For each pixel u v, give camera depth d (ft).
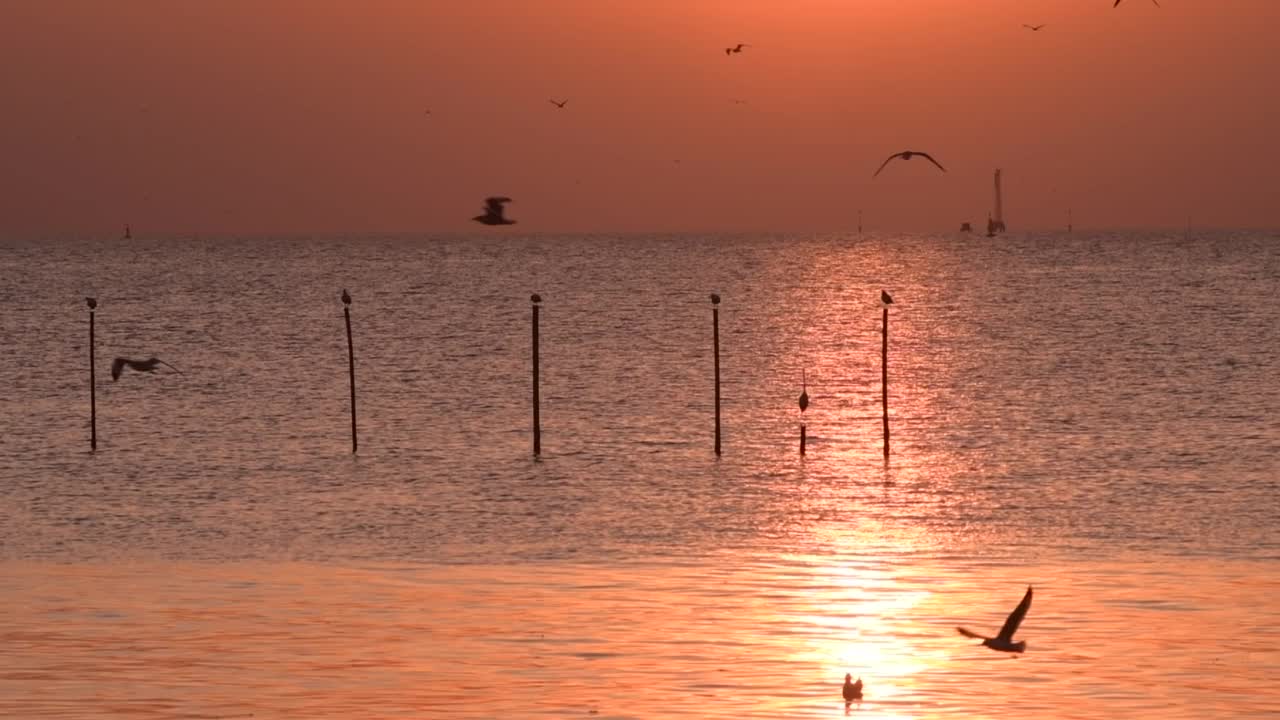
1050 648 163.94
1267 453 329.93
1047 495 280.10
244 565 214.69
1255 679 151.94
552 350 584.40
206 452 342.23
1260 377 477.77
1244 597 189.26
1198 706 143.84
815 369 521.65
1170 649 163.32
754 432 374.84
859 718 141.28
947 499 277.44
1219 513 258.98
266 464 324.80
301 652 162.09
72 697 145.69
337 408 419.74
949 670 156.04
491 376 496.64
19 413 409.49
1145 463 318.65
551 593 192.85
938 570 210.38
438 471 314.76
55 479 304.09
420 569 211.82
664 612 181.57
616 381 485.15
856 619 177.88
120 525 251.60
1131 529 244.83
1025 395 444.96
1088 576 204.85
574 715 141.49
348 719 139.95
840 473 310.04
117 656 160.04
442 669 155.94
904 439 361.92
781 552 225.76
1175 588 195.42
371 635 169.27
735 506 270.87
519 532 244.63
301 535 241.96
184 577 204.74
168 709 142.20
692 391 460.14
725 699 146.41
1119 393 446.19
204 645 164.66
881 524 252.21
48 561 218.18
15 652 161.38
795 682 152.05
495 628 172.96
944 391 458.50
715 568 212.23
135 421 393.50
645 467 319.47
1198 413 400.26
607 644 165.68
